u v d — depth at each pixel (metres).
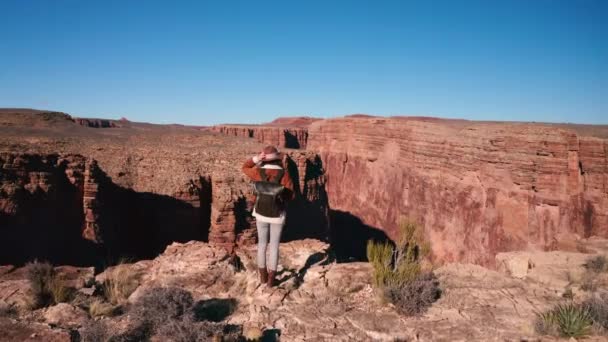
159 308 6.30
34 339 5.11
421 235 7.64
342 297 7.09
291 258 8.62
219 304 7.32
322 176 51.81
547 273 8.34
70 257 25.08
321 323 6.22
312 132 106.38
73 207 26.48
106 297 7.98
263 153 6.96
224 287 8.02
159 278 8.59
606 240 15.75
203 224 35.62
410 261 7.51
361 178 79.31
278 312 6.61
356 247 69.69
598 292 7.20
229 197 31.42
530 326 5.96
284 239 40.75
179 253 9.56
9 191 22.52
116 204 32.03
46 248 23.66
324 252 9.00
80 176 26.86
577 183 38.38
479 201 46.81
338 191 87.69
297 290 7.31
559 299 7.07
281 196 6.98
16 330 5.26
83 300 7.53
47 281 7.57
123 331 5.94
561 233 38.34
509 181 43.34
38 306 7.19
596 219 36.84
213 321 6.75
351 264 8.44
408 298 6.60
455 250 48.72
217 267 8.80
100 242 26.75
